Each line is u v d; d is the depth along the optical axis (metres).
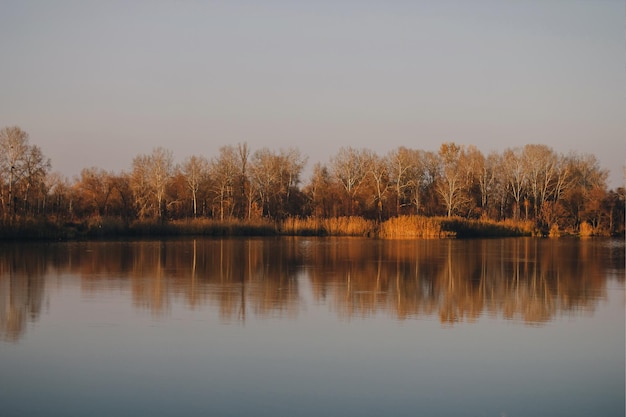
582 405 15.31
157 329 21.89
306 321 23.34
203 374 17.09
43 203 81.69
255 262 42.62
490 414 14.70
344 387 16.25
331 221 78.62
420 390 16.14
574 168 98.31
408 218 76.69
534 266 41.66
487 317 24.47
